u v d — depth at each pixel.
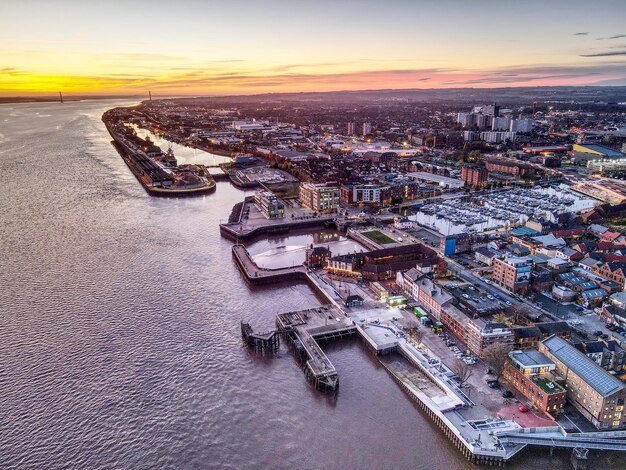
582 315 182.75
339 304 195.38
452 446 124.00
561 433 122.50
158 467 115.81
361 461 118.75
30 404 134.50
